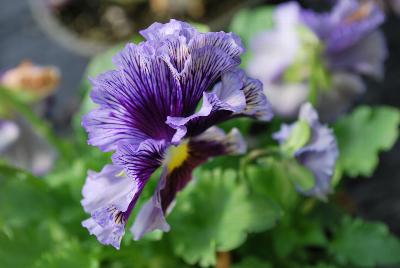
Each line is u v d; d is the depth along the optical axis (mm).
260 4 500
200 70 236
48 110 428
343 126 365
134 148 235
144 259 337
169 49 229
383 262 339
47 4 506
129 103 238
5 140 357
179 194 321
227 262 333
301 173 291
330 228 362
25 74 372
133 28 495
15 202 341
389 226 448
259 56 377
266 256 354
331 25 356
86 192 240
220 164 352
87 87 361
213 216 315
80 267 315
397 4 523
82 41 493
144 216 256
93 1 510
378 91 518
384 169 473
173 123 233
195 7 491
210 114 246
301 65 370
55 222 337
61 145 361
